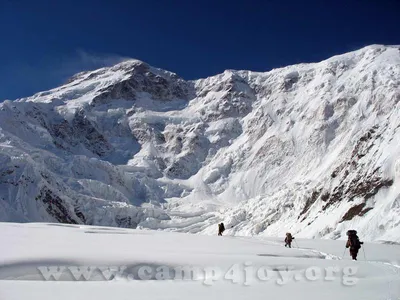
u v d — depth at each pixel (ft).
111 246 89.35
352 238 91.25
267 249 99.71
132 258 70.74
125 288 49.98
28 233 110.01
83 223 478.18
